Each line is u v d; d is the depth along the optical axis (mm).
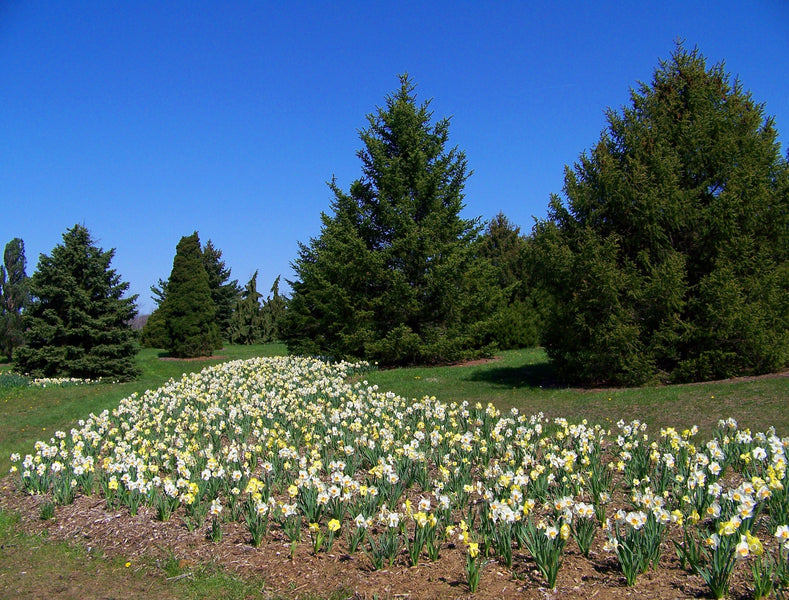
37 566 5023
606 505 5660
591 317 13016
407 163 20328
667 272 11922
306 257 25562
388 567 4586
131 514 6152
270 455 7375
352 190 20844
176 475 7344
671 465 5766
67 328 20625
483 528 4902
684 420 9102
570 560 4496
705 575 3715
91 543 5527
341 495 5496
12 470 7531
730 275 11789
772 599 3639
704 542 4398
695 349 12641
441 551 4844
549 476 5875
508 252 31688
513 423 8133
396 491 5793
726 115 13086
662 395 11016
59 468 6852
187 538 5441
